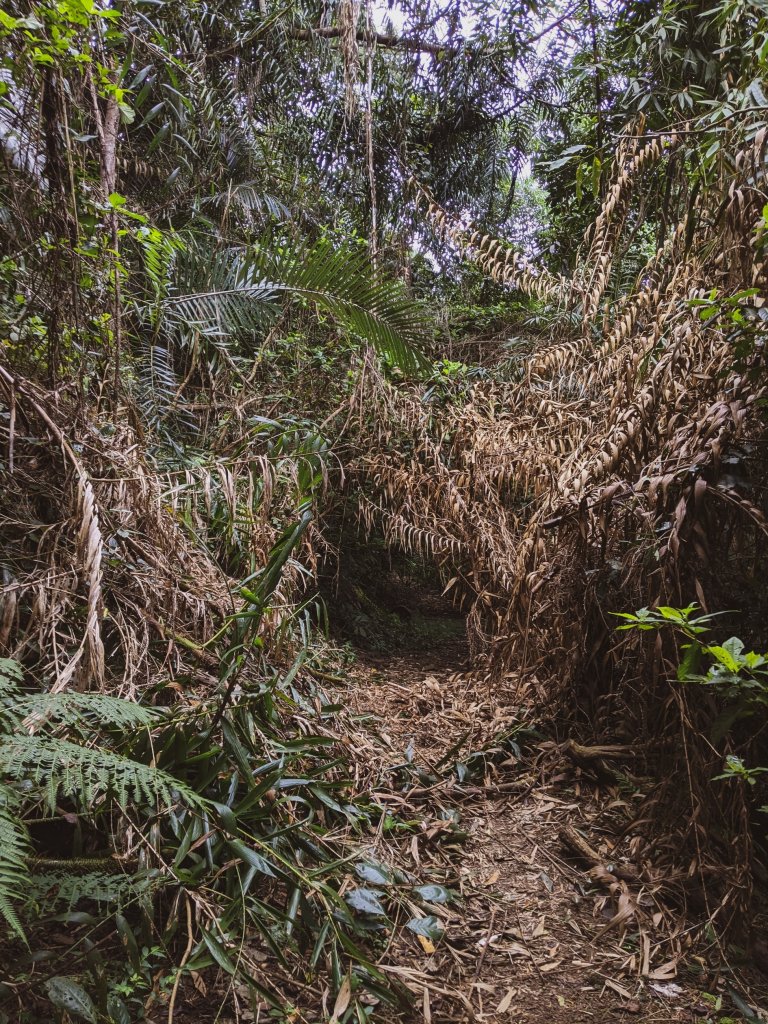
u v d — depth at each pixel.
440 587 5.91
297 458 2.77
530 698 3.16
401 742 2.88
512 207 9.64
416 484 4.04
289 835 1.80
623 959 1.76
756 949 1.79
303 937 1.60
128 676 1.93
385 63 7.14
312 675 3.12
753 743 2.07
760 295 2.02
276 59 5.78
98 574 1.72
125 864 1.54
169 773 1.71
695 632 1.69
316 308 4.57
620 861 2.14
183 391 4.02
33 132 2.08
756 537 2.08
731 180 2.31
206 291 3.63
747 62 2.60
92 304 2.36
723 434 1.99
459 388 4.90
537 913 1.93
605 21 5.47
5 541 2.03
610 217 2.94
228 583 2.33
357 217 6.90
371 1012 1.47
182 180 4.50
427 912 1.87
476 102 7.74
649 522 2.17
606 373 2.80
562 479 2.65
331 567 4.60
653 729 2.38
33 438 2.12
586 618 2.62
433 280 7.70
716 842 2.11
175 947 1.53
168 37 4.05
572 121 7.44
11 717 1.24
